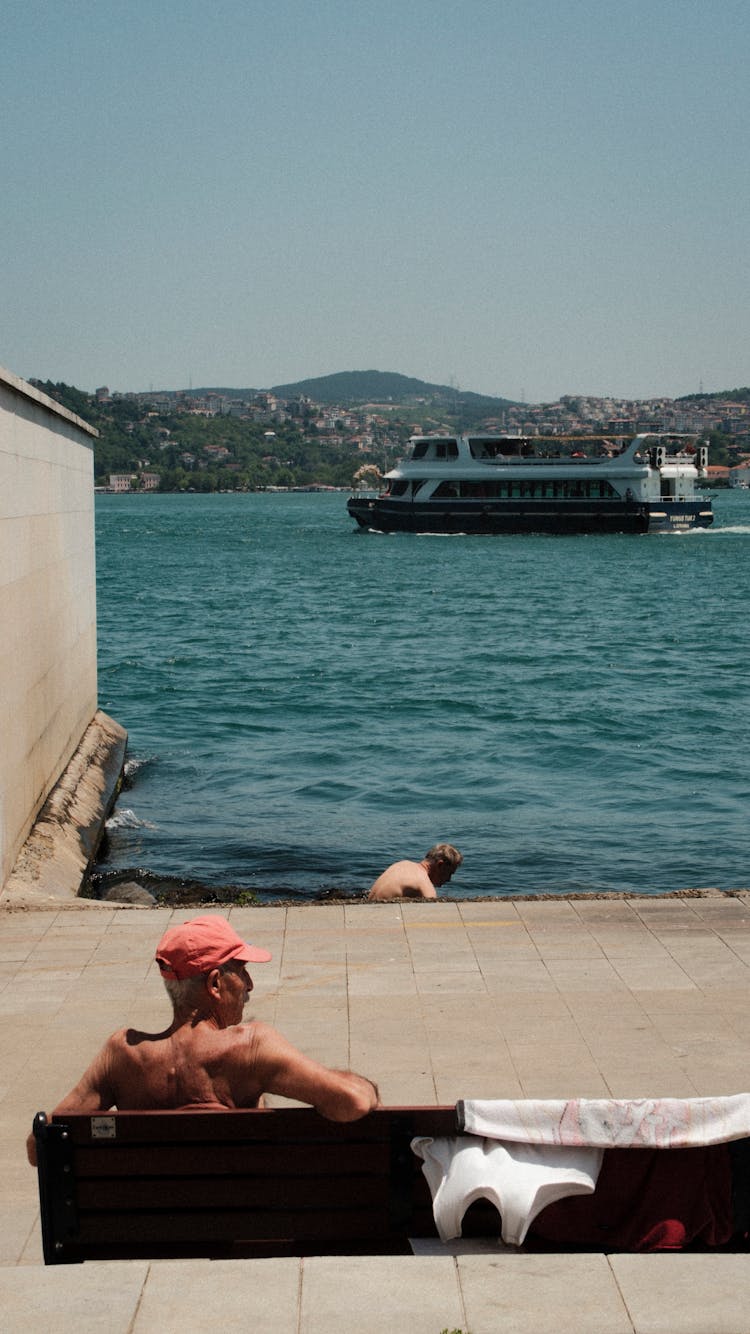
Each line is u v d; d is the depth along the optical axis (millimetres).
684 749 23062
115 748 20500
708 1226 4156
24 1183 5434
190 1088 4035
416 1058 6680
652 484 87938
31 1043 6926
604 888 14422
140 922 9211
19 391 12422
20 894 11000
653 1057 6672
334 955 8391
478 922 9094
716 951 8375
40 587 14234
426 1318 3637
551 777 20734
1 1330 3586
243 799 18953
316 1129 4016
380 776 20703
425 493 92500
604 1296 3740
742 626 46250
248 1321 3625
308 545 98250
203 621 47906
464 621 48125
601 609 52594
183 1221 4055
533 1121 4027
